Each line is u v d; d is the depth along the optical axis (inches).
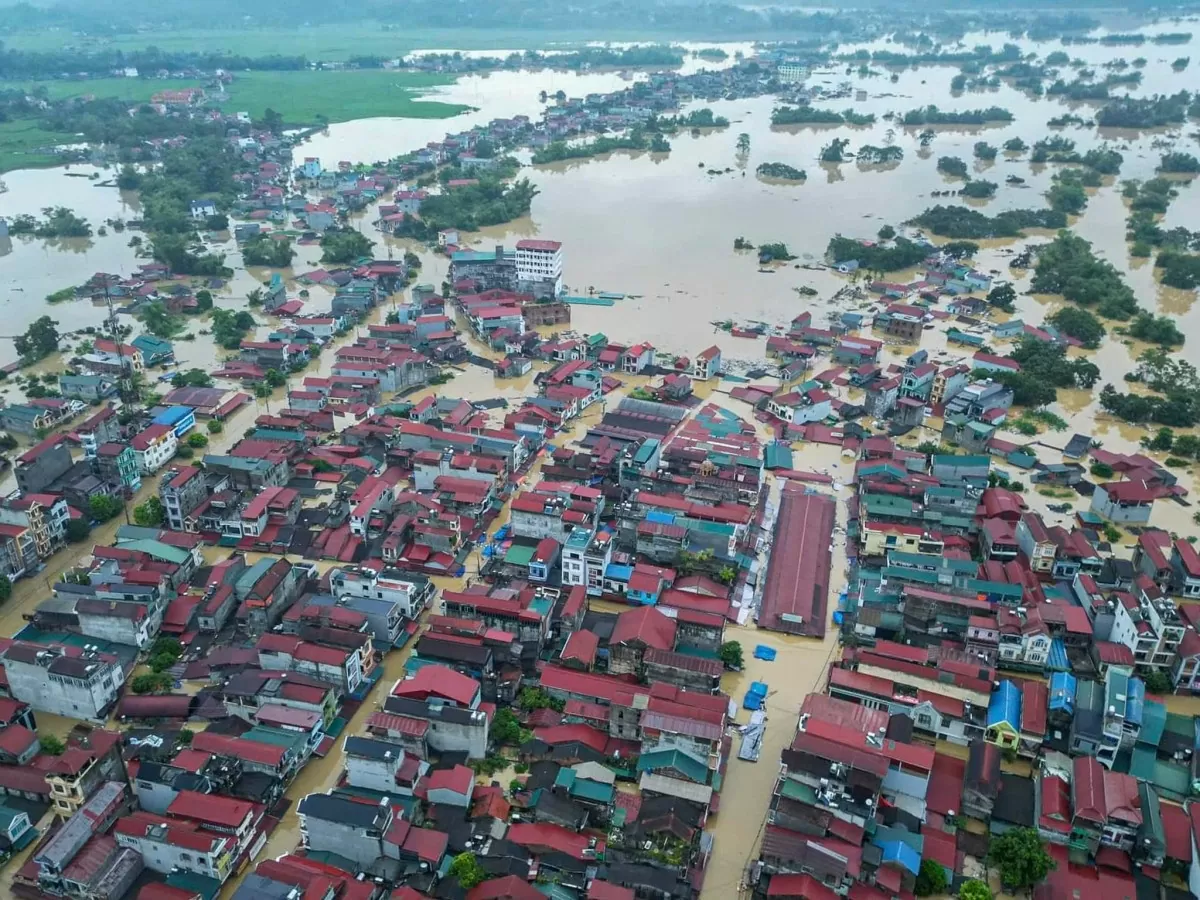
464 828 4424.2
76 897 4128.9
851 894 4109.3
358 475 7682.1
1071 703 5068.9
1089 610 5954.7
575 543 6200.8
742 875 4325.8
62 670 5083.7
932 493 6948.8
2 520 6594.5
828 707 4906.5
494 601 5649.6
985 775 4645.7
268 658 5290.4
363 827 4212.6
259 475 7224.4
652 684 5103.3
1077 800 4397.1
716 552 6456.7
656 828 4320.9
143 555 6131.9
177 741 4918.8
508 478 7613.2
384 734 4756.4
